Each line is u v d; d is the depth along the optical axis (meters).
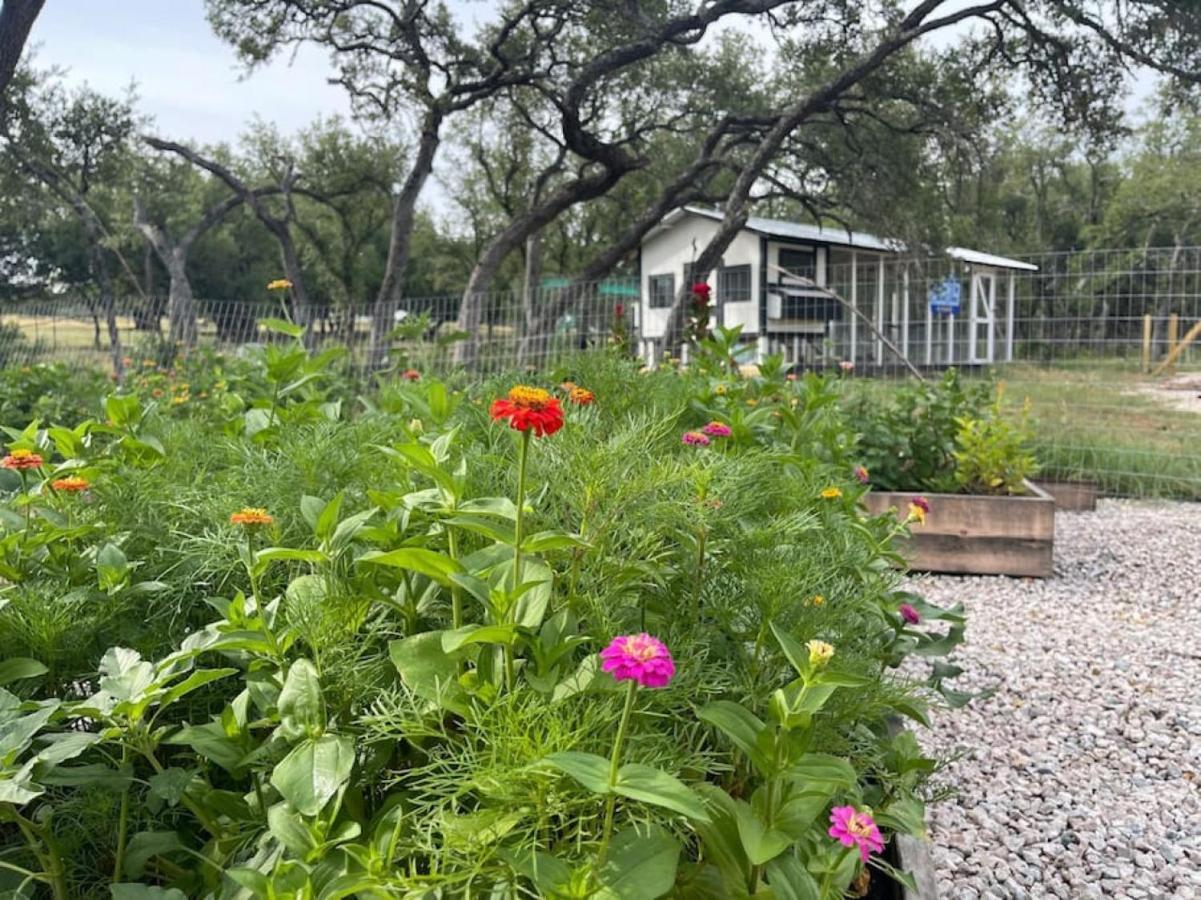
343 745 1.29
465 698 1.31
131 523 1.98
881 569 2.22
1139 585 5.49
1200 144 33.97
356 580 1.53
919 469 6.43
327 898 1.10
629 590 1.61
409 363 5.96
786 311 21.03
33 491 1.96
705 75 18.80
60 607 1.58
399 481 1.84
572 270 28.84
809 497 2.15
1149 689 3.93
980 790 3.10
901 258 16.11
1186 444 8.74
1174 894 2.57
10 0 12.69
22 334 13.27
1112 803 3.05
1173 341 12.81
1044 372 10.02
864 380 7.60
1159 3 12.74
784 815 1.31
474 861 1.14
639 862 1.13
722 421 3.03
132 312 13.18
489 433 2.20
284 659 1.43
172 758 1.59
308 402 2.94
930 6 13.39
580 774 1.04
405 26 15.04
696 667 1.43
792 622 1.60
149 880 1.53
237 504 1.85
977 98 14.90
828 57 15.35
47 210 22.62
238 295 32.09
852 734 1.78
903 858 1.85
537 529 1.54
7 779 1.13
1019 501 5.64
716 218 21.28
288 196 20.59
